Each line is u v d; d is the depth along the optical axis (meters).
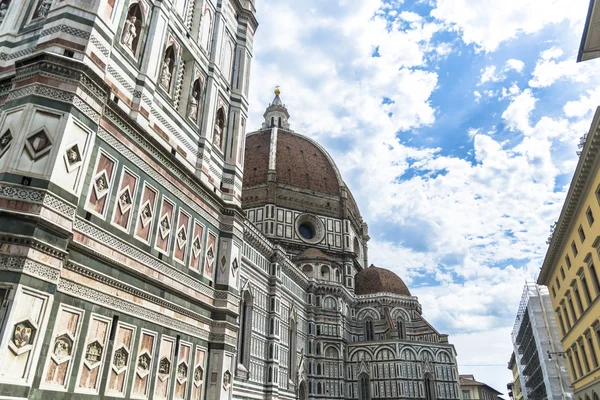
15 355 11.64
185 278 20.47
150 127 19.44
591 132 34.75
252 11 31.48
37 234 12.71
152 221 18.64
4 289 11.90
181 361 19.56
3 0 18.50
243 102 28.61
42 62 14.27
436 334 97.75
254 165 115.50
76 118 14.41
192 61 23.91
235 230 25.05
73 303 14.21
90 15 16.11
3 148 13.53
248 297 67.00
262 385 67.25
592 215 38.81
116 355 15.79
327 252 106.50
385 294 101.12
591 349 43.81
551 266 55.47
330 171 122.50
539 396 91.75
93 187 15.60
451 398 88.19
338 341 89.12
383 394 85.75
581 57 33.59
